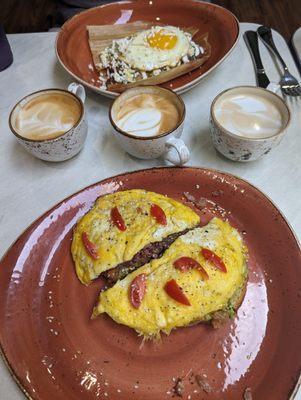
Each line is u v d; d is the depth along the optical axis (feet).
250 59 1.53
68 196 1.12
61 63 1.39
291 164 1.23
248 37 1.57
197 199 1.13
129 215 1.06
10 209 1.18
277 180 1.20
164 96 1.23
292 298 0.94
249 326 0.93
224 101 1.20
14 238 1.12
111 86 1.40
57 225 1.08
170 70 1.41
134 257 1.03
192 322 0.93
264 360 0.88
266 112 1.18
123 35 1.56
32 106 1.24
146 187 1.15
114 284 1.00
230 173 1.20
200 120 1.35
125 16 1.61
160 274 0.97
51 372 0.89
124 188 1.14
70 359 0.91
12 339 0.91
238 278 0.97
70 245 1.08
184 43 1.48
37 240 1.05
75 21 1.54
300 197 1.15
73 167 1.27
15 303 0.97
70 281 1.03
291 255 0.98
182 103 1.17
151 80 1.41
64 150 1.18
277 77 1.45
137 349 0.92
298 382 0.81
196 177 1.13
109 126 1.36
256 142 1.07
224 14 1.49
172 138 1.11
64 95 1.24
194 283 0.94
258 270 1.01
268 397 0.82
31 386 0.84
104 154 1.29
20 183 1.24
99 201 1.10
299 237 1.07
